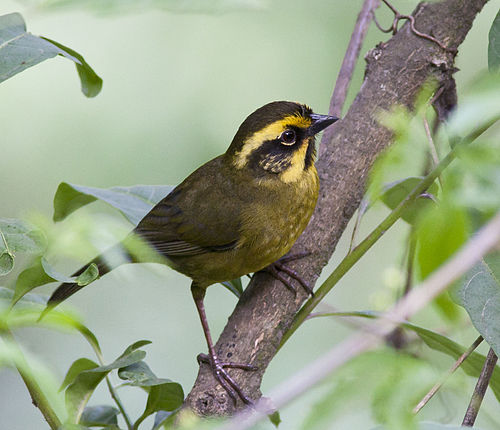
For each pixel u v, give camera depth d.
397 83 7.86
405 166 3.24
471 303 4.96
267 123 8.48
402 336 6.70
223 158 9.12
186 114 12.51
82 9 3.25
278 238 8.27
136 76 12.94
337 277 6.54
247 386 6.65
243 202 8.50
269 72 12.53
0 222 3.91
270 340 6.91
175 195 9.17
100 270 7.70
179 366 12.16
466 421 4.84
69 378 6.05
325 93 12.37
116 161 12.43
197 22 12.95
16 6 9.78
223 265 8.80
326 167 7.95
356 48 8.98
